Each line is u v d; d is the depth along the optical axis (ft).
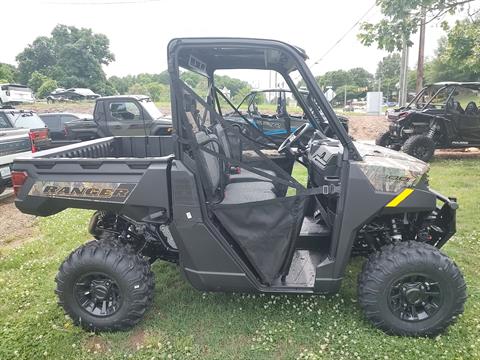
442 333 8.43
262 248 8.38
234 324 9.01
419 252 8.07
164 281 11.07
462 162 29.12
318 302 9.72
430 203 8.00
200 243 8.33
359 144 10.28
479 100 28.94
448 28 28.68
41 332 8.99
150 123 30.99
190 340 8.52
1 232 16.38
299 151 11.71
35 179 8.68
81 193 8.48
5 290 10.89
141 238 9.86
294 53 7.70
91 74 161.48
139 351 8.30
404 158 8.73
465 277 10.87
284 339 8.53
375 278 8.16
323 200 9.25
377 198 7.85
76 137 32.48
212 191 8.70
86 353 8.32
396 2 20.49
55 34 171.63
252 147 8.22
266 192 10.06
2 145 20.66
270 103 26.08
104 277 8.83
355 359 7.91
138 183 8.22
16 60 177.37
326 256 9.04
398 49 22.84
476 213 16.14
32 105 83.66
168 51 7.59
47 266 12.34
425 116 28.58
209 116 10.62
